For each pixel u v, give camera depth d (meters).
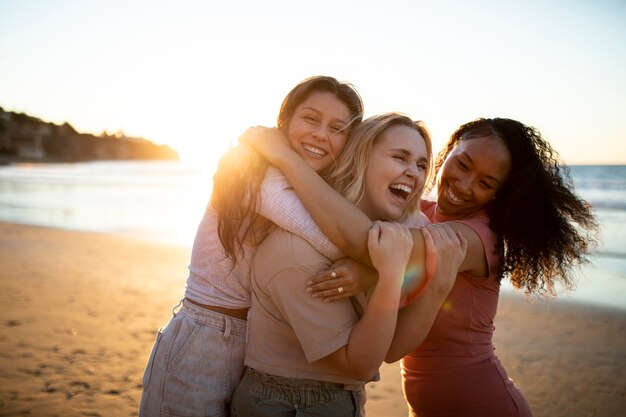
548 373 5.19
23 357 5.03
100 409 3.99
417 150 1.96
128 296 7.62
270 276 1.69
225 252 1.87
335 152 2.10
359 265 1.64
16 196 31.52
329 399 1.72
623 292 8.66
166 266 10.34
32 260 10.46
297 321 1.62
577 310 7.51
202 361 1.94
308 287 1.61
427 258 1.73
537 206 2.00
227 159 1.88
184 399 1.94
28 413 3.88
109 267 10.01
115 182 49.22
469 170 2.04
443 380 2.02
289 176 1.77
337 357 1.60
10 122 155.75
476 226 1.95
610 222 19.66
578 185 39.66
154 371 1.99
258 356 1.77
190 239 14.96
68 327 6.01
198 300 2.00
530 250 2.03
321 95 2.08
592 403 4.51
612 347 5.92
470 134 2.11
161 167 107.81
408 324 1.78
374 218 2.03
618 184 39.94
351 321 1.64
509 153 2.00
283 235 1.71
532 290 2.20
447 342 2.02
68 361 4.96
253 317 1.81
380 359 1.57
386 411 4.23
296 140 2.10
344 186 2.03
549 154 2.10
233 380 1.99
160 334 2.05
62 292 7.71
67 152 166.25
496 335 6.43
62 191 36.31
